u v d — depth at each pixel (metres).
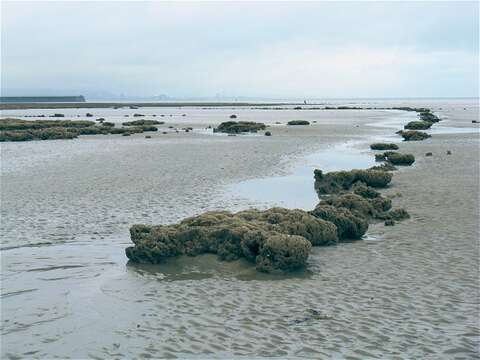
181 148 41.66
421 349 9.30
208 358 9.10
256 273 13.55
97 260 14.71
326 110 137.75
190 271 13.79
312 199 22.75
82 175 28.62
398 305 11.23
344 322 10.42
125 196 23.12
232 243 14.63
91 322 10.67
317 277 13.16
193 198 22.73
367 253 15.09
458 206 20.72
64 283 12.95
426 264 13.92
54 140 50.78
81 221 18.94
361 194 22.56
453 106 172.50
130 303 11.61
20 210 20.58
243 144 44.72
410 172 29.38
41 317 10.98
